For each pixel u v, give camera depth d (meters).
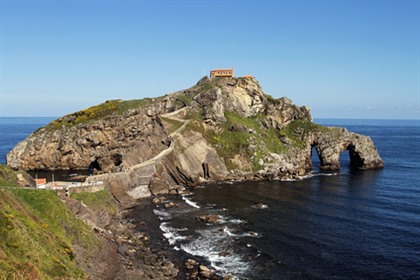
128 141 116.94
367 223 67.38
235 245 56.91
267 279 45.66
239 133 124.62
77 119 126.75
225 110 134.75
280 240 58.94
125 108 125.62
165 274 46.62
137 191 90.69
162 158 101.19
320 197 87.88
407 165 139.75
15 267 30.69
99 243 51.03
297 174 117.62
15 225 36.50
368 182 106.19
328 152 131.25
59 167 122.44
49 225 46.09
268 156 119.88
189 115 122.88
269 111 142.38
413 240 58.62
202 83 148.12
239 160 116.19
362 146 133.88
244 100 140.25
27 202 48.62
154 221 69.38
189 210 77.12
